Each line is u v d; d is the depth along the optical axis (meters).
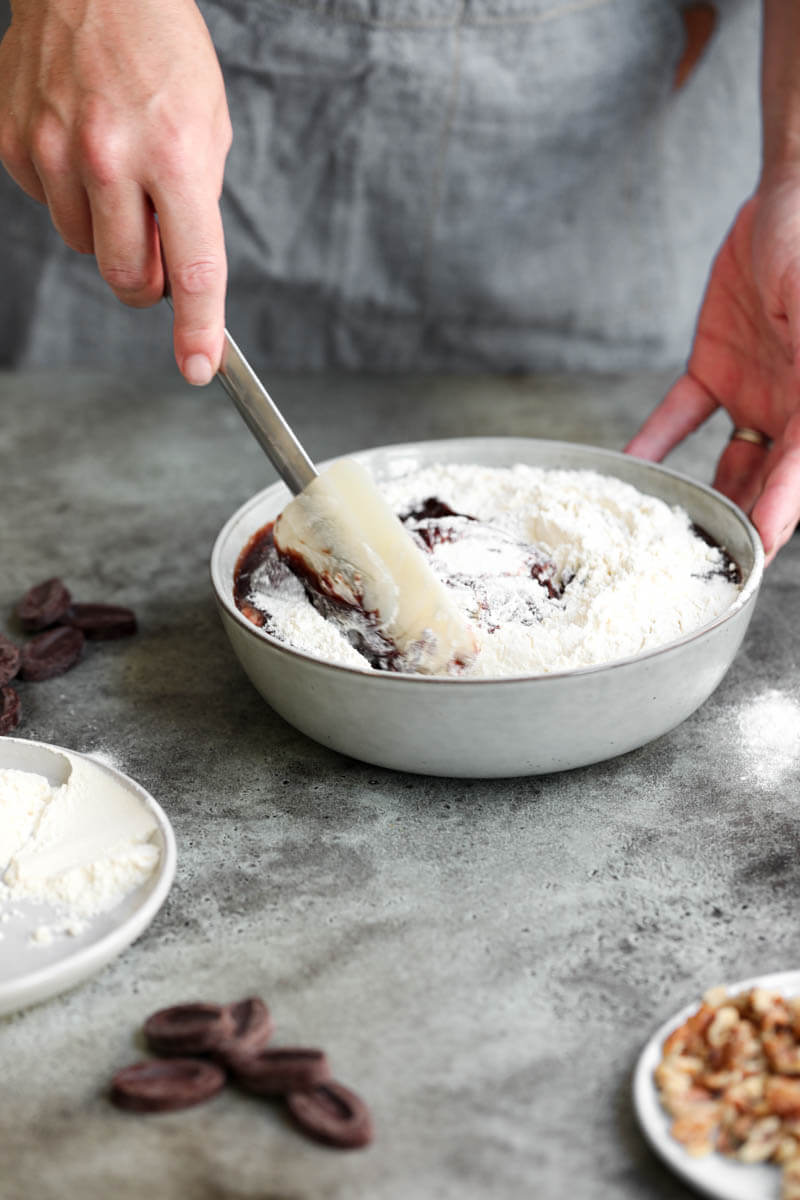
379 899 0.56
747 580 0.62
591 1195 0.47
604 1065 0.50
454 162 0.99
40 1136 0.49
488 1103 0.49
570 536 0.66
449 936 0.55
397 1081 0.50
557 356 1.09
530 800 0.61
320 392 1.04
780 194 0.76
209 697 0.68
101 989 0.53
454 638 0.59
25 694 0.68
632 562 0.63
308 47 0.93
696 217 1.06
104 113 0.61
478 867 0.57
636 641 0.60
